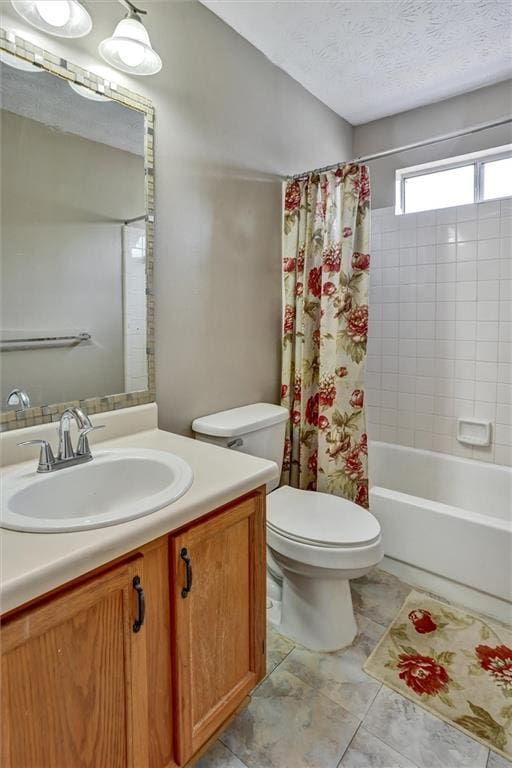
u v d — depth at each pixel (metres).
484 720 1.23
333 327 1.92
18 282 1.16
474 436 2.36
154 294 1.50
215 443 1.61
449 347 2.42
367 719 1.24
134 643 0.85
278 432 1.81
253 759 1.13
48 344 1.23
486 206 2.24
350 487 1.92
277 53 1.93
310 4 1.62
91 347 1.33
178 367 1.61
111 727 0.83
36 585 0.67
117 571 0.82
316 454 2.07
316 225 1.98
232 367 1.85
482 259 2.28
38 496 1.01
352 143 2.72
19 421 1.17
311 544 1.42
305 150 2.25
